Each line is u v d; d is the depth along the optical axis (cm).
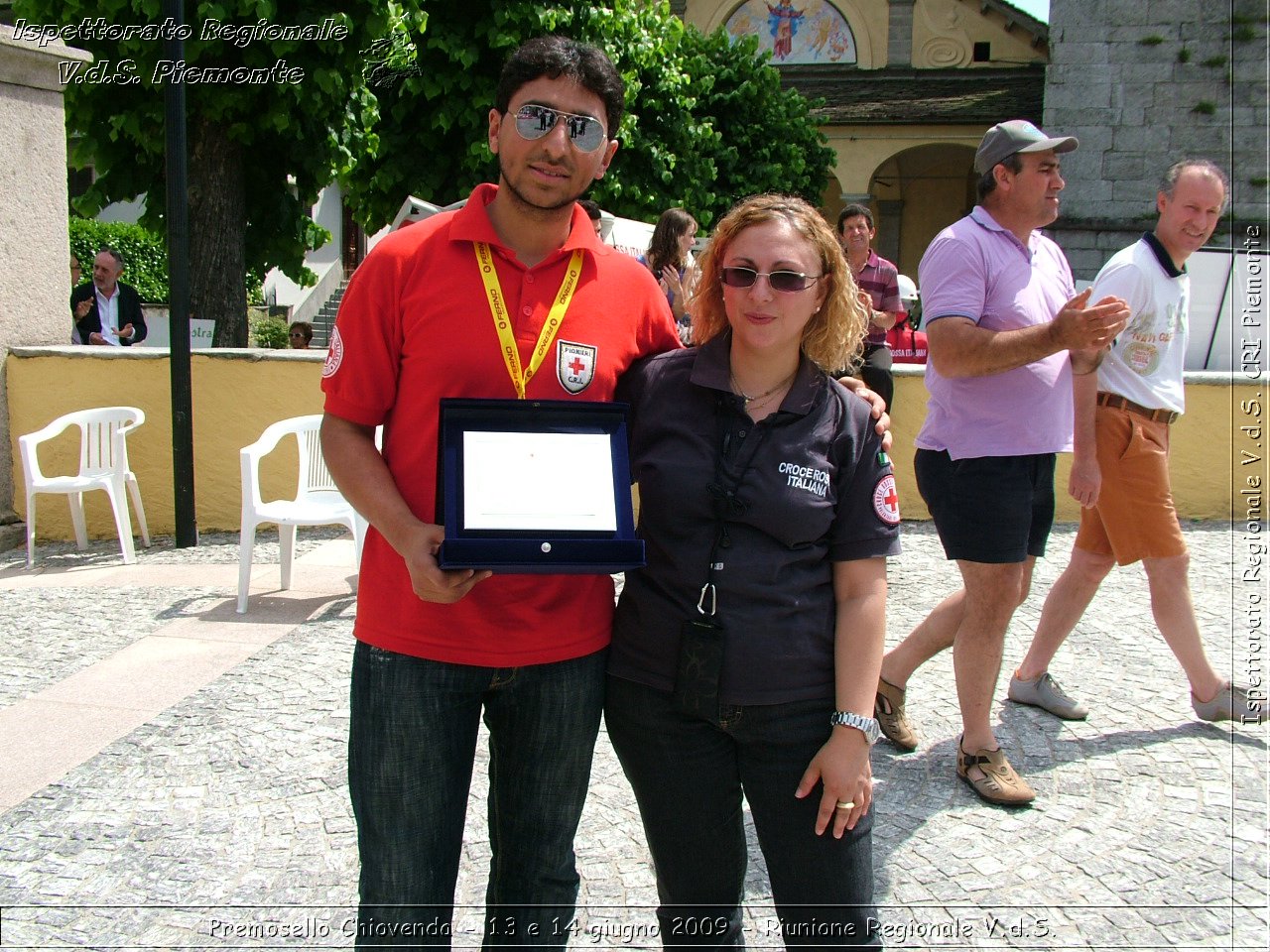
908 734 394
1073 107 1855
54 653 502
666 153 1312
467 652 211
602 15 1166
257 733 405
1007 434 338
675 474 214
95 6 855
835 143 2525
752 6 2714
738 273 211
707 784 219
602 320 223
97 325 952
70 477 725
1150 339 394
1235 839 332
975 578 350
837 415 217
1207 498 809
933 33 2664
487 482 199
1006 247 342
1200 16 1797
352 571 663
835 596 219
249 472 568
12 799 353
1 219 734
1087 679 468
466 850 326
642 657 218
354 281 217
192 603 589
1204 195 380
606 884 308
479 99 1097
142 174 982
